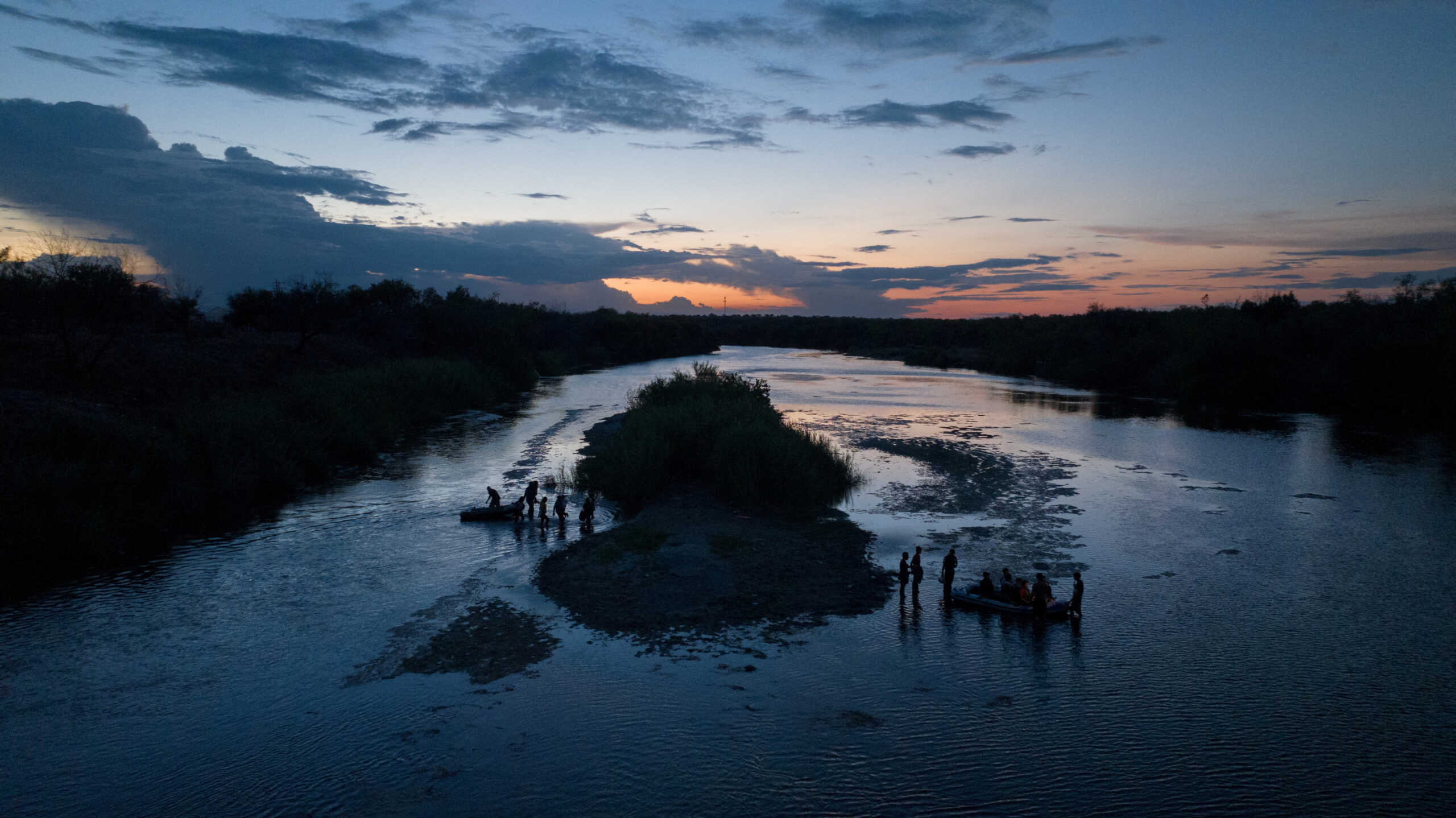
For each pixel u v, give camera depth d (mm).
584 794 11797
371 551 23672
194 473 28344
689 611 18891
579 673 15641
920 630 17953
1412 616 19062
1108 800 11734
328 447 37219
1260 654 16844
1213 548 24609
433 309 74750
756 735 13430
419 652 16531
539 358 97125
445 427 50562
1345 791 12016
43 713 13977
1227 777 12344
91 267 36188
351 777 12125
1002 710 14328
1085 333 100125
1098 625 18328
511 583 20812
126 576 21219
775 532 25641
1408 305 68250
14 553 20781
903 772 12406
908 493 32000
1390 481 35281
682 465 33156
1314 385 64812
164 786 11883
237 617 18469
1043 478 35219
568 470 35812
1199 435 49625
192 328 54219
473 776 12195
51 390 32250
